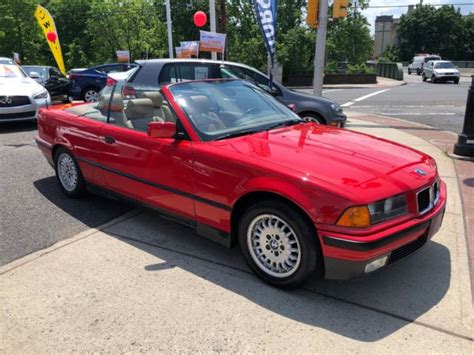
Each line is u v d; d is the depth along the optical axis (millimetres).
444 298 3256
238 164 3406
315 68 10562
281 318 3041
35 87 10453
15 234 4430
